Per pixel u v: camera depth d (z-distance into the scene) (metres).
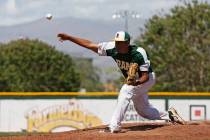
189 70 72.56
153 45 74.69
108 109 50.28
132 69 19.67
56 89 115.31
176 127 20.91
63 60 118.25
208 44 72.38
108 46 20.06
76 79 119.88
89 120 50.28
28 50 115.56
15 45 116.69
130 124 22.69
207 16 72.75
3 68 113.06
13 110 50.19
